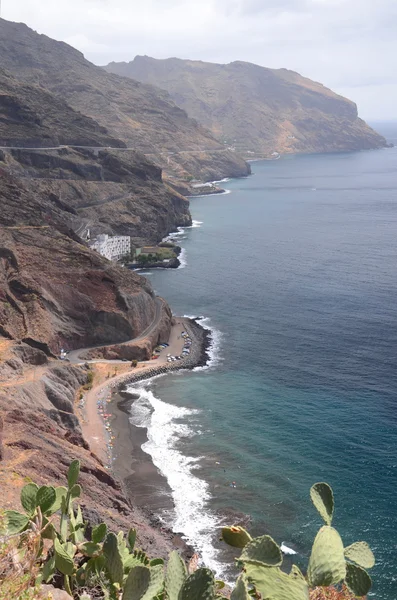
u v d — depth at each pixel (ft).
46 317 430.61
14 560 43.04
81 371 386.11
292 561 217.77
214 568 213.25
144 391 376.48
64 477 237.86
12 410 277.23
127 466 285.84
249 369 404.16
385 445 295.48
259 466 282.15
